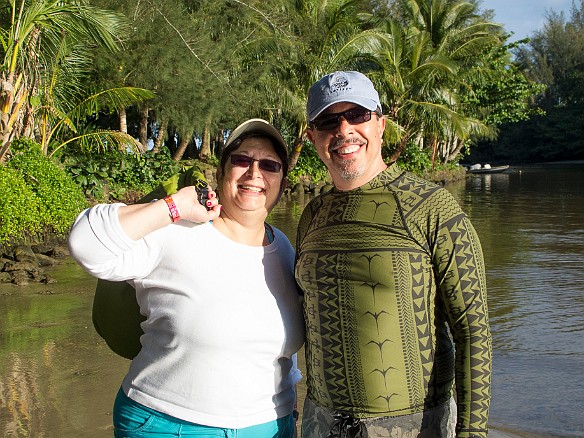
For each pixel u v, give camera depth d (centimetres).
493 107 3809
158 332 246
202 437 237
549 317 724
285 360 258
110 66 1736
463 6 3322
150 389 242
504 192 2827
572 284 896
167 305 242
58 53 1302
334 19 2433
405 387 235
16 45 1177
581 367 558
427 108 2753
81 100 1574
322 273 242
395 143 2978
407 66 2886
